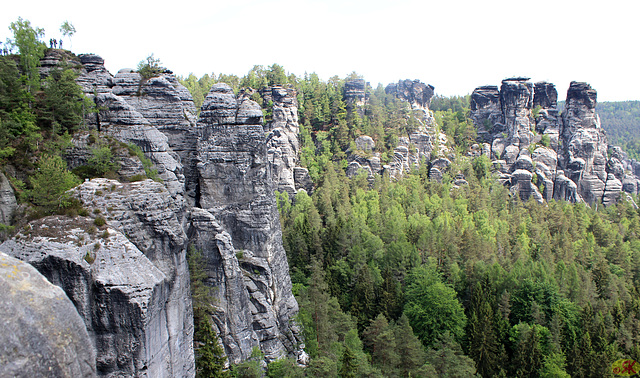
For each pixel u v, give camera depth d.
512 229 128.00
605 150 198.25
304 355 60.22
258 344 54.72
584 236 128.38
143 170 46.78
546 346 67.50
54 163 38.97
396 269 87.69
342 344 62.69
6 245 32.53
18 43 49.19
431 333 71.25
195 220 52.28
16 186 38.75
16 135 43.09
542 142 195.62
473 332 67.31
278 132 149.12
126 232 37.94
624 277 102.00
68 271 32.06
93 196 37.75
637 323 75.88
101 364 32.88
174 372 39.12
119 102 51.81
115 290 32.47
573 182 185.62
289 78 179.50
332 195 136.12
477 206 143.38
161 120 59.09
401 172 167.50
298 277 83.06
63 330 19.78
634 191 199.62
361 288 78.69
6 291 18.44
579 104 196.62
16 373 17.58
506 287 81.00
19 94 45.03
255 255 59.50
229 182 59.44
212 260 51.59
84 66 57.19
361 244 97.75
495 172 182.50
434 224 114.56
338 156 163.75
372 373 51.25
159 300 36.09
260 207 59.34
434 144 189.50
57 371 19.14
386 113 193.50
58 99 46.34
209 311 50.38
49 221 34.34
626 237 137.12
